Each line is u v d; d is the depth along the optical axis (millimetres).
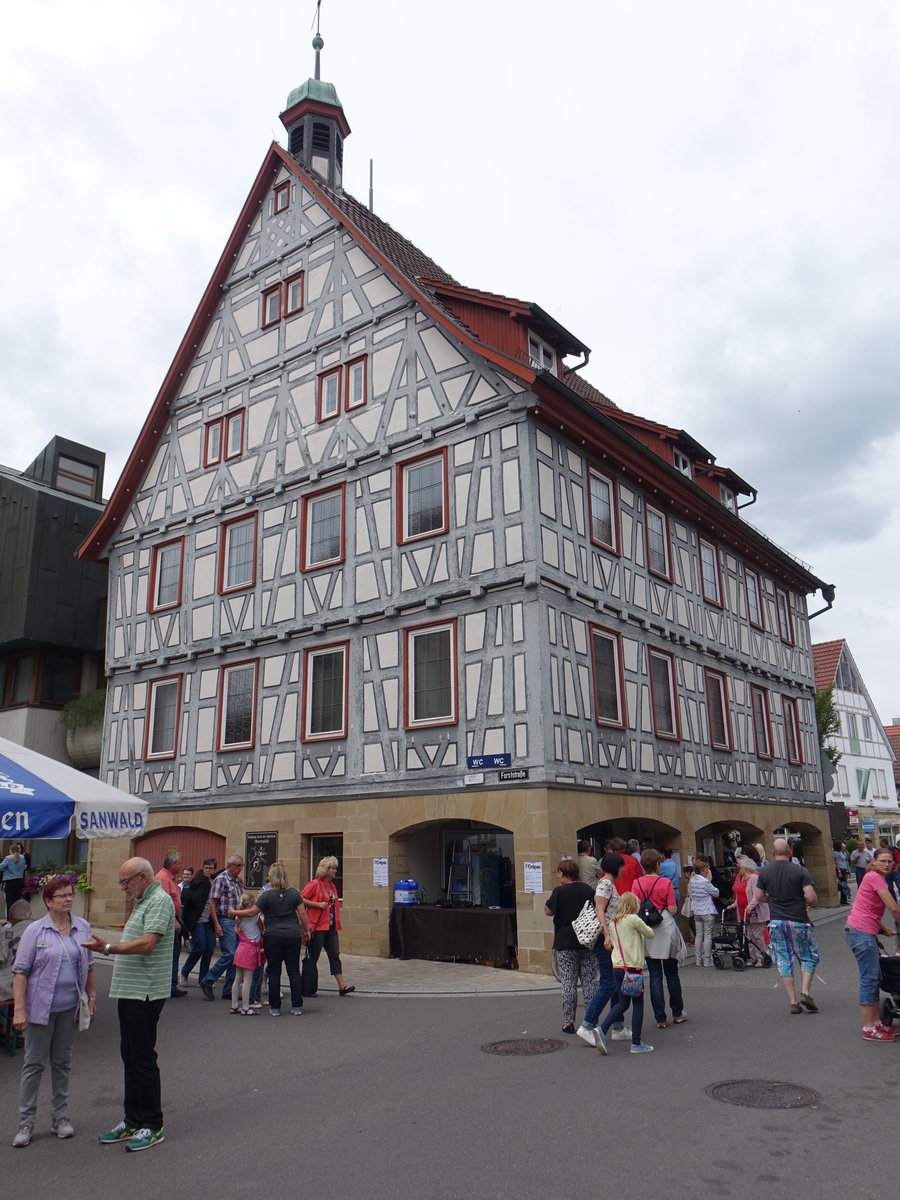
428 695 15820
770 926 10008
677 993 9422
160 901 6305
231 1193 5125
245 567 19547
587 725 15469
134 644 21375
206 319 21859
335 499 18172
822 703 33188
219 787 18672
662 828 17688
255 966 10828
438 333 17141
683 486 19906
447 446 16500
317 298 19531
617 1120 6129
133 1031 6148
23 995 6223
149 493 22188
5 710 24453
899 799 51719
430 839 16891
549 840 13812
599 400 24391
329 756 16922
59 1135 6254
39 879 20969
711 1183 5035
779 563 25266
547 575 15055
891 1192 4875
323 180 23531
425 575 16250
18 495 24781
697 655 20328
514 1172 5254
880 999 10367
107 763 21203
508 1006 10961
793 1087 6793
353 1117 6430
